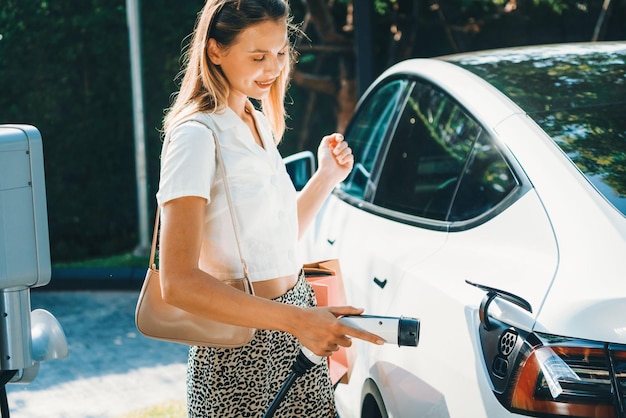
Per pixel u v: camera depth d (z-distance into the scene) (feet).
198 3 26.66
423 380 8.29
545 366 6.66
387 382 9.24
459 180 9.57
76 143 26.91
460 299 7.84
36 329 8.91
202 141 7.29
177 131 7.36
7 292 8.48
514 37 27.71
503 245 8.20
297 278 8.08
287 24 7.73
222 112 7.51
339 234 11.91
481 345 7.34
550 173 8.19
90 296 23.36
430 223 9.74
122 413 15.35
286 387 7.54
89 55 26.58
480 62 10.97
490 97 9.74
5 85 26.40
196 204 7.17
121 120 27.02
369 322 7.00
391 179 11.46
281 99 8.41
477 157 9.39
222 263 7.60
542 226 7.82
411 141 11.27
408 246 9.68
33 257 8.46
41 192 8.49
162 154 7.47
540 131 8.79
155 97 26.84
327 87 27.96
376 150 12.44
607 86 9.59
